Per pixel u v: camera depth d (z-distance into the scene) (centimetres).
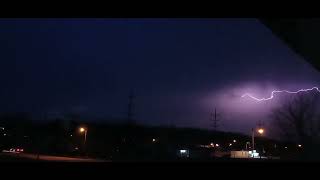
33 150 6147
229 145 5350
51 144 6353
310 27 960
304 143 2788
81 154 5166
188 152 4319
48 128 6562
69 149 6178
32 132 6531
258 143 4988
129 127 5469
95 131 6206
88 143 6153
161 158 4006
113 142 5709
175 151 4422
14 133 6538
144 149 4697
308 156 2522
